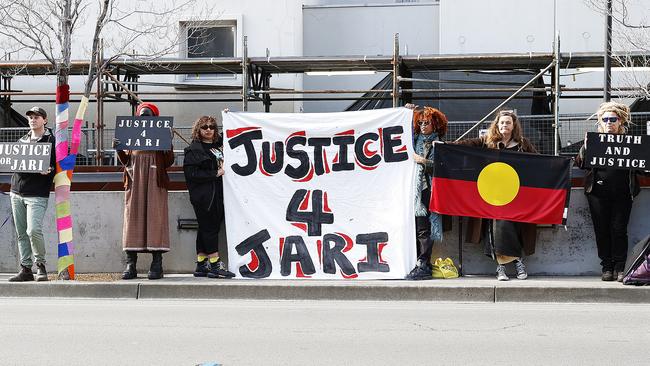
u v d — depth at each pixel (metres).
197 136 11.68
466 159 11.42
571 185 11.74
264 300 10.76
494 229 11.33
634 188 10.99
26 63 21.03
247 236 11.72
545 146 19.92
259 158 11.80
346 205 11.65
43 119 11.58
